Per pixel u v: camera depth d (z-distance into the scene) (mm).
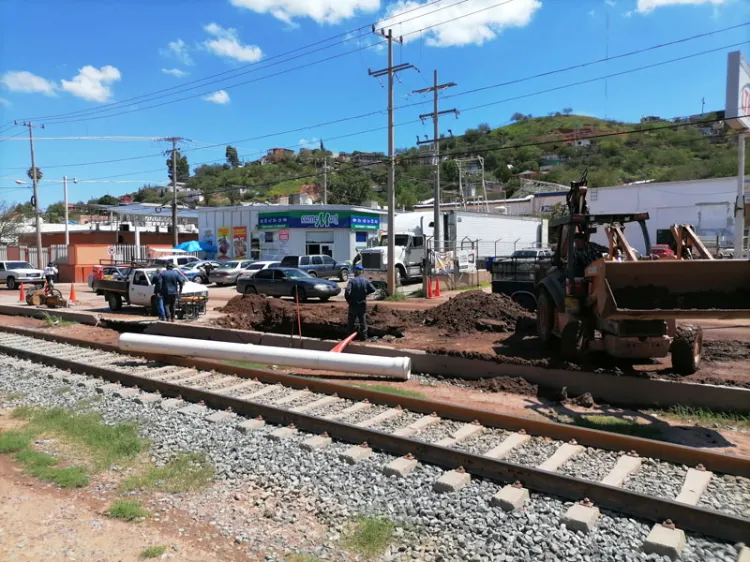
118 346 12000
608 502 4715
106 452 6273
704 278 7043
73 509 4973
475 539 4332
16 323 19156
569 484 4898
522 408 7883
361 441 6395
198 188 96188
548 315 10422
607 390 8273
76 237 57500
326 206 41781
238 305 18344
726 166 58062
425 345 11703
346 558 4129
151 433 6926
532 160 109688
